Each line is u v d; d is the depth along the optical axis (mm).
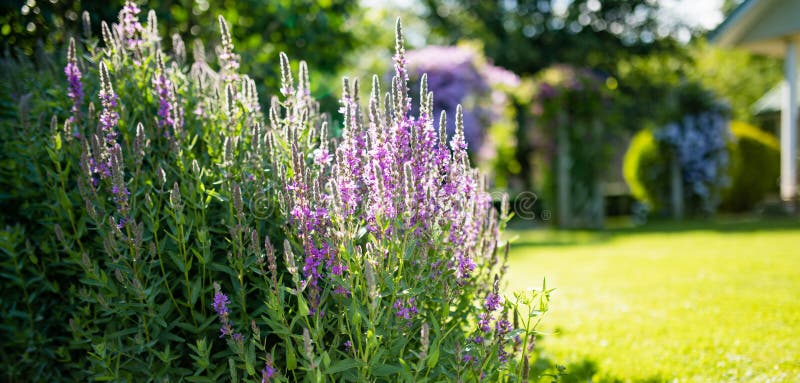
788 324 4629
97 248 2791
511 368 2408
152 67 3162
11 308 3109
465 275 2498
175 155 2736
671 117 14898
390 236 2287
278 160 2623
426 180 2434
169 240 2637
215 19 6527
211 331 2592
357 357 2096
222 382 2480
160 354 2420
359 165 2387
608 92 12484
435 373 2342
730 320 4801
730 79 34938
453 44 24109
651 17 23797
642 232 11719
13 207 3256
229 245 2629
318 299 2256
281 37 7402
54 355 2951
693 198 15453
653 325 4742
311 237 2299
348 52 8914
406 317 2223
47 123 3137
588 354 4105
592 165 12805
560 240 10906
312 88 7949
